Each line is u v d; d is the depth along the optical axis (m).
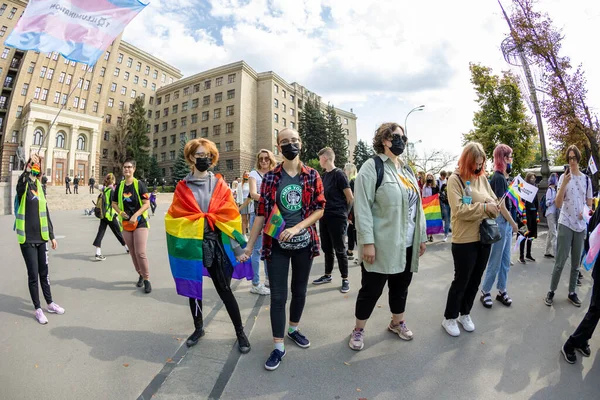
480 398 2.12
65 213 18.09
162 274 5.14
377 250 2.62
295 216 2.65
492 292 4.20
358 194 2.68
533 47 10.04
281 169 2.74
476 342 2.87
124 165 4.19
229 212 2.79
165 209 23.20
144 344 2.84
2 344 2.79
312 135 46.94
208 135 48.91
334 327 3.19
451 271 5.16
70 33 5.39
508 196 4.99
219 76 48.84
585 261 2.70
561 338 2.94
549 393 2.18
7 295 4.04
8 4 41.38
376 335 3.02
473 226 2.91
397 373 2.40
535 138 21.59
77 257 6.38
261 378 2.35
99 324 3.23
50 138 38.28
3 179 37.19
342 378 2.34
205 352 2.72
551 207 6.05
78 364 2.50
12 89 40.50
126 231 4.19
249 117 48.16
